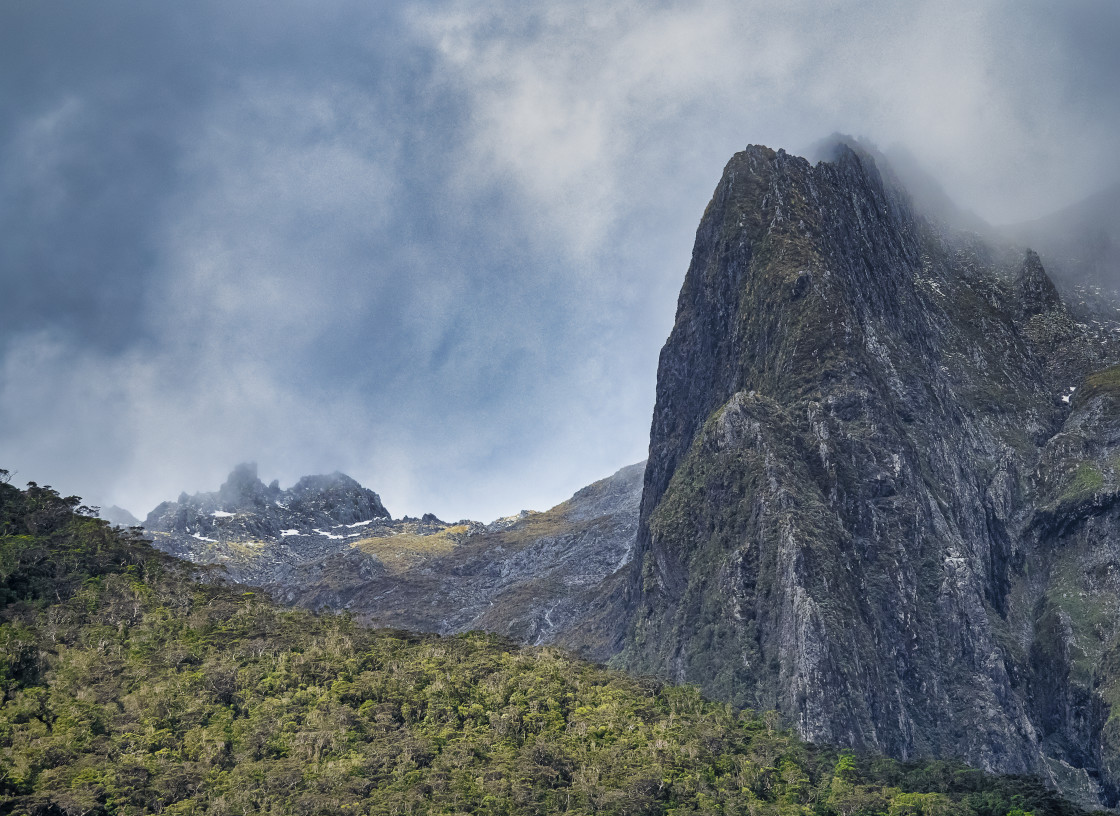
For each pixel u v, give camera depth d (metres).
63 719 190.12
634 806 187.38
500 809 182.75
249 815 175.88
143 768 180.12
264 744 194.62
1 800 164.88
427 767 194.38
